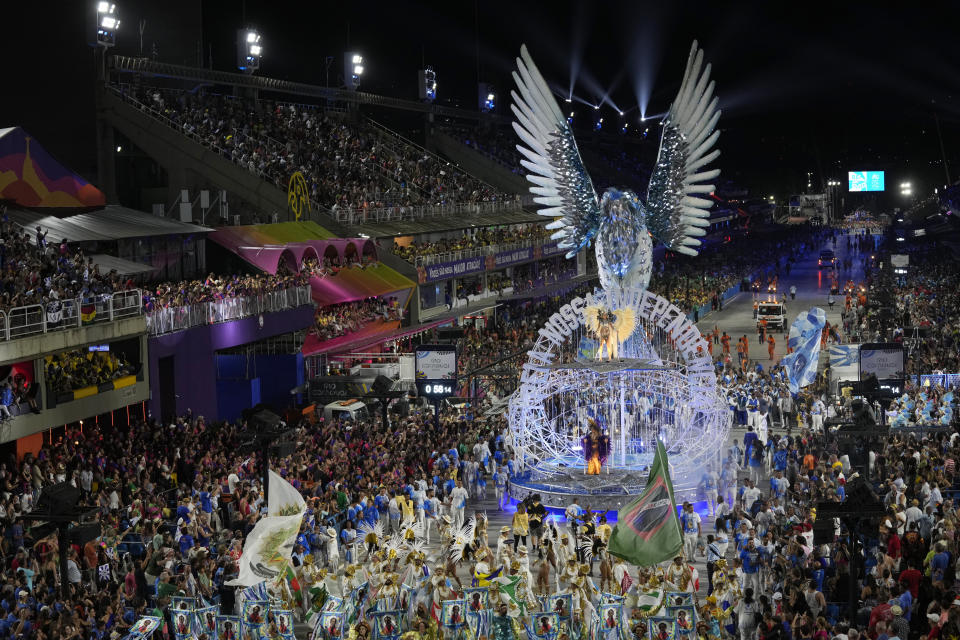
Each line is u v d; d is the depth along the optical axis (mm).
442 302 73438
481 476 40188
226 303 48375
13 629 20906
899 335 62750
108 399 39406
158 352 43188
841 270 122375
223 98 74125
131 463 34031
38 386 35281
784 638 21266
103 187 61719
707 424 39094
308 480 33500
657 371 38719
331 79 101875
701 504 37562
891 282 95188
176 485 34250
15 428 33781
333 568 28969
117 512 29172
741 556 27141
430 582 24828
